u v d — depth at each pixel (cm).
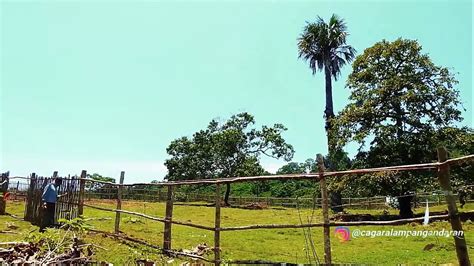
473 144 2392
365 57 2778
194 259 1009
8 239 1108
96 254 970
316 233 1606
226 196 4075
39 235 852
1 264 718
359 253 1148
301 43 3538
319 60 3547
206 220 2164
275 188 5338
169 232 1119
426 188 2214
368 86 2747
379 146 2469
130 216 1881
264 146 5022
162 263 945
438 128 2519
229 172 4981
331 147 2783
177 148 5266
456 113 2533
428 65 2552
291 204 3762
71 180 1502
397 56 2647
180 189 5138
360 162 2559
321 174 761
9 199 2423
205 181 981
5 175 2453
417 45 2606
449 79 2550
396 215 2395
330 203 2933
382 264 977
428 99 2541
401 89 2591
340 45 3522
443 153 652
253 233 1597
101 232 1284
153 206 2731
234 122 5112
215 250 897
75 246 806
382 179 2303
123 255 989
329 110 3406
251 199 4247
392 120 2630
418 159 2431
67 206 1484
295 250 1199
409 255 1095
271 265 807
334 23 3488
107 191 2859
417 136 2473
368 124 2625
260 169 4903
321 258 1067
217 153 5009
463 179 2286
